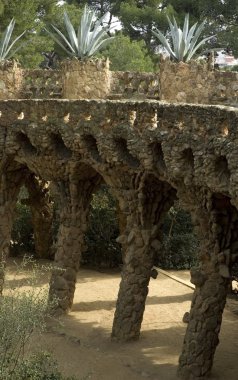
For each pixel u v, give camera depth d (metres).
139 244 22.77
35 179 33.25
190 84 26.30
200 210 19.31
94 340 23.36
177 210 35.09
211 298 19.52
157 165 20.14
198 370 19.66
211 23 50.31
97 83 28.22
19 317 17.38
